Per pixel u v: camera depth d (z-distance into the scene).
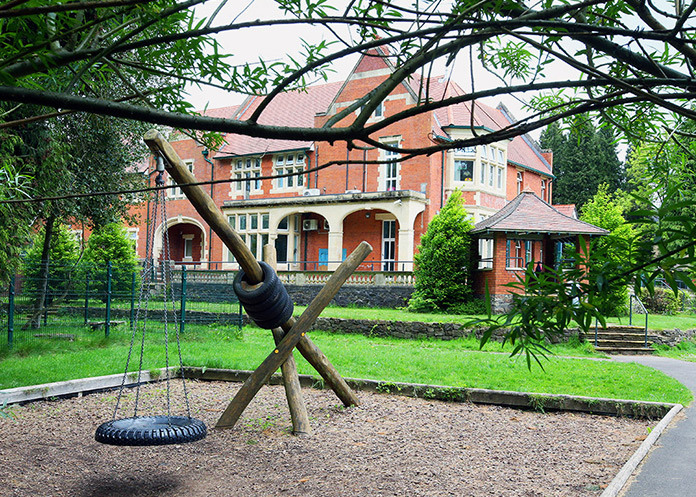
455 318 18.92
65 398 8.62
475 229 21.89
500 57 2.42
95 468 5.52
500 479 5.21
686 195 1.51
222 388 9.79
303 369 10.98
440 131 28.53
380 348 14.87
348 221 30.45
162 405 8.29
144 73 2.13
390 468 5.55
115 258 28.86
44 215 14.57
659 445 6.19
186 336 15.77
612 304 1.43
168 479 5.23
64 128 15.16
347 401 8.28
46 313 15.74
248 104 37.69
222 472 5.44
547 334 1.48
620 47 1.66
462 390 8.86
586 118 2.58
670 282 1.27
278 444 6.41
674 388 9.51
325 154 31.30
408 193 26.66
